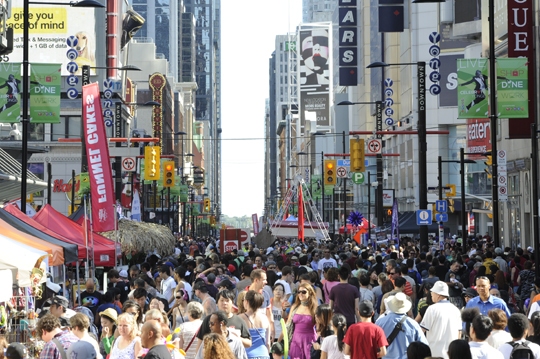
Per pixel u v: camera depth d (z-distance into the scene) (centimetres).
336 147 18700
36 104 3534
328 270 2281
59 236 2700
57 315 1709
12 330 1855
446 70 9850
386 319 1545
